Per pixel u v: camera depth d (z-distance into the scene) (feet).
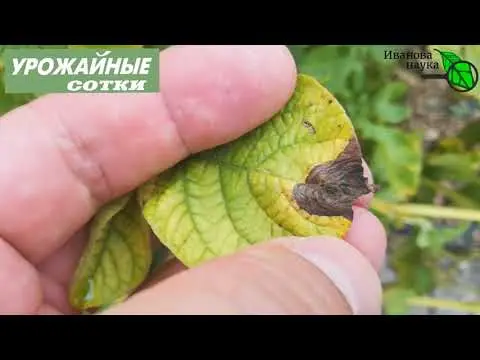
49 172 0.42
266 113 0.38
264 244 0.36
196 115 0.38
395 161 0.64
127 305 0.33
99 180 0.41
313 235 0.37
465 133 0.71
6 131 0.42
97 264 0.41
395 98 0.63
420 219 0.68
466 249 0.75
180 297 0.32
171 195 0.40
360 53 0.58
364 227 0.41
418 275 0.72
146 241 0.41
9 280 0.43
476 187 0.72
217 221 0.39
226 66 0.38
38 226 0.43
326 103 0.38
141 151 0.40
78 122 0.41
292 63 0.38
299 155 0.38
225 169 0.39
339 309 0.34
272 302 0.32
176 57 0.39
